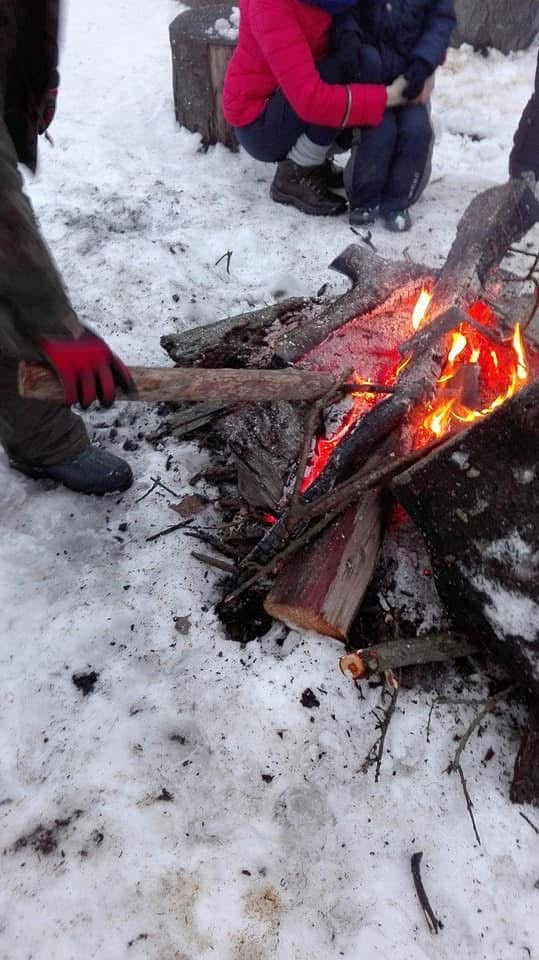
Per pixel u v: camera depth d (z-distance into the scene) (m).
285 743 1.84
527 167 3.87
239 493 2.39
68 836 1.71
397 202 3.71
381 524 2.09
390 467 2.02
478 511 1.81
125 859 1.67
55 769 1.81
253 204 3.92
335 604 1.93
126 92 4.84
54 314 1.55
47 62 1.95
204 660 2.00
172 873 1.65
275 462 2.29
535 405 1.67
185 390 1.94
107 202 3.86
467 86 5.05
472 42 5.38
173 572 2.22
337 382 2.16
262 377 2.06
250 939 1.57
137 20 6.04
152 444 2.66
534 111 3.67
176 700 1.92
